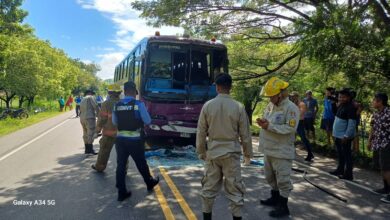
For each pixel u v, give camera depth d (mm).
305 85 16844
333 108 10625
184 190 6418
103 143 7625
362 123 10672
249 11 13938
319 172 8188
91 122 9984
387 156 6125
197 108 10453
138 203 5688
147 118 6020
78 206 5523
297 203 5863
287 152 5184
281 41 15180
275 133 5223
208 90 10578
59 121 22625
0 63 24594
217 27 14289
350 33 8609
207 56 10719
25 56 31078
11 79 30297
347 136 7383
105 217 5062
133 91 6105
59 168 8195
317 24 9586
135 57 12562
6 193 6191
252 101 20609
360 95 10047
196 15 13977
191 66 10539
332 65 8969
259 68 16500
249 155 4625
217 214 5242
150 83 10273
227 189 4551
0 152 10391
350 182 7266
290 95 9844
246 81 17172
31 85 31656
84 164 8664
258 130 17906
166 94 10297
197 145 4652
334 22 9148
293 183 7188
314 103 12281
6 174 7578
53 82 38875
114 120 6023
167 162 8797
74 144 12078
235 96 19141
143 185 6742
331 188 6805
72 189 6465
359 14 9695
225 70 10805
